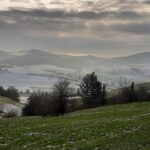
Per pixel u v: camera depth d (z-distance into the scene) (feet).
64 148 109.60
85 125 149.38
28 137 133.39
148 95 440.04
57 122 172.14
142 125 132.67
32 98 431.02
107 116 181.37
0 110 523.70
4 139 136.05
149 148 95.61
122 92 445.78
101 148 102.99
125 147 100.48
